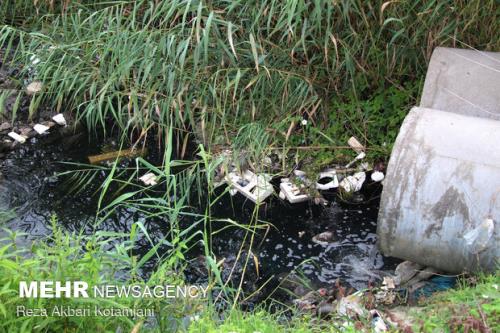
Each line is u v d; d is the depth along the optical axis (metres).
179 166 4.85
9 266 2.60
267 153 4.68
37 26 5.32
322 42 4.61
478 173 3.40
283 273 4.06
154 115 5.16
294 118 4.64
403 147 3.57
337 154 4.71
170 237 4.33
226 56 4.61
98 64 4.97
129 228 4.40
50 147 5.06
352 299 3.66
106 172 4.86
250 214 4.48
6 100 5.32
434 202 3.47
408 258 3.72
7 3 5.59
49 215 4.48
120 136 5.16
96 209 4.54
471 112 4.14
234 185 4.62
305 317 3.37
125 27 4.95
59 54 4.95
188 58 4.50
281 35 4.64
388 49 4.64
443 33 4.51
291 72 4.58
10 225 4.36
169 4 4.28
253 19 4.42
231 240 4.31
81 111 5.27
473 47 4.73
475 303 3.02
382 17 4.42
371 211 4.46
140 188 4.71
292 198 4.51
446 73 4.29
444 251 3.55
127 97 5.18
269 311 3.63
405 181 3.52
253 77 4.62
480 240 3.40
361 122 4.79
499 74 4.23
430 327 2.94
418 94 4.74
